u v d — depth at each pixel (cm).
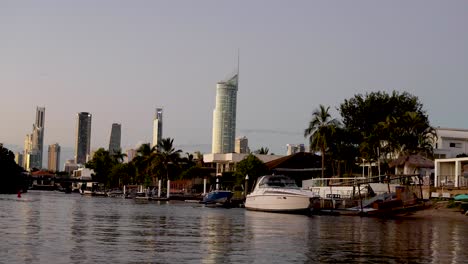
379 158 8638
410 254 2198
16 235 2638
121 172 17125
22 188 15750
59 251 2088
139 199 12006
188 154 14862
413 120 8262
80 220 3947
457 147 9975
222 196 8212
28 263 1781
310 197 5591
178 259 1955
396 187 5588
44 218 4044
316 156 11775
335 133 8569
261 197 6069
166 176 12550
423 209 5256
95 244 2352
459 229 3619
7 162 14312
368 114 9594
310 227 3684
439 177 6881
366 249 2350
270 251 2230
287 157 11869
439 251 2311
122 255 2019
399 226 3891
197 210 6469
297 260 1983
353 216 5378
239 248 2319
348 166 10300
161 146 12262
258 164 10794
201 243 2492
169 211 5994
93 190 17700
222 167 14425
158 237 2752
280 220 4494
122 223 3756
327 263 1919
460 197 5341
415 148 8306
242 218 4744
